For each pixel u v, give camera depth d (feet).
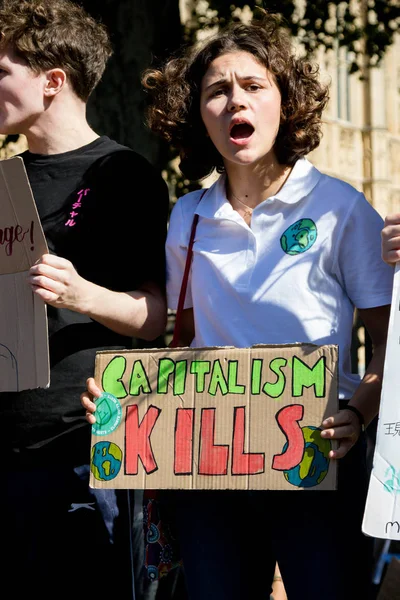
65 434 13.58
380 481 10.63
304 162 12.52
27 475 13.62
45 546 13.65
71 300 12.68
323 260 12.08
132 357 12.01
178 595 14.58
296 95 12.54
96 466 11.94
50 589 13.67
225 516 12.03
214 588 11.87
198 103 13.28
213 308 12.41
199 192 13.38
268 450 11.37
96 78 14.60
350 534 11.57
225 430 11.55
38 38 13.88
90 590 13.67
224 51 12.60
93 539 13.65
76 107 14.40
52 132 14.21
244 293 12.19
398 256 11.04
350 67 40.93
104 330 13.87
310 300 12.05
